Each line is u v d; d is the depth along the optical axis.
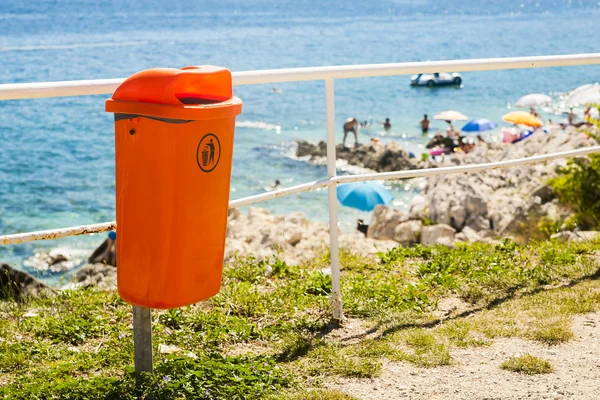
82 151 32.41
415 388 3.32
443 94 49.31
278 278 5.20
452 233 13.34
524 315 4.22
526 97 35.09
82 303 4.57
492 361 3.62
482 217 13.49
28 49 81.00
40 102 45.44
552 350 3.74
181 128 2.80
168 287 2.98
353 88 52.56
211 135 2.92
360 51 81.69
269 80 3.73
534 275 4.90
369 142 30.44
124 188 2.94
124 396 3.10
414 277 5.17
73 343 3.99
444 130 36.34
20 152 32.06
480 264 5.29
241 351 3.85
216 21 140.75
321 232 10.91
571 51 80.62
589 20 137.00
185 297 3.03
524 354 3.67
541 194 13.07
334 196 4.13
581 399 3.19
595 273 4.94
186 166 2.86
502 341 3.87
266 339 4.01
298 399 3.17
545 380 3.38
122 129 2.88
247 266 5.31
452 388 3.32
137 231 2.95
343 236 9.88
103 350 3.79
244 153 31.14
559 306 4.32
